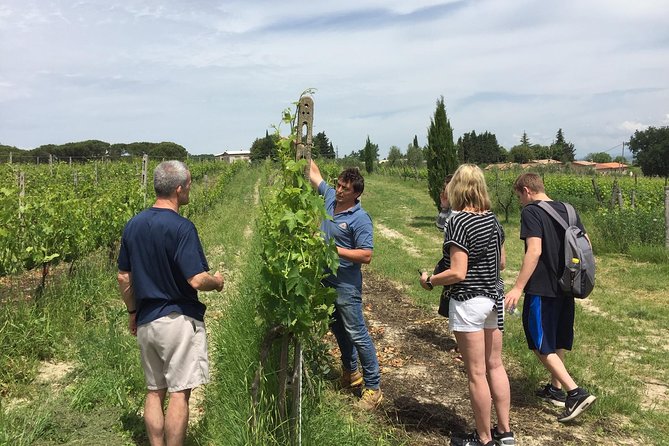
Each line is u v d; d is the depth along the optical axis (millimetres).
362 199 24547
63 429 3324
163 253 2828
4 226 5629
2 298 5363
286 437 3115
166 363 2895
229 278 8203
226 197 23609
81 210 7477
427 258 10711
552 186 21719
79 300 5879
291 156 3293
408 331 6051
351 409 3900
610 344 5621
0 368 4145
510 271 9578
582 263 3803
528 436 3686
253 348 4129
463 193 3250
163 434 2982
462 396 4320
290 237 3078
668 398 4352
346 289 3850
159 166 2963
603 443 3619
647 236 11039
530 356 5082
